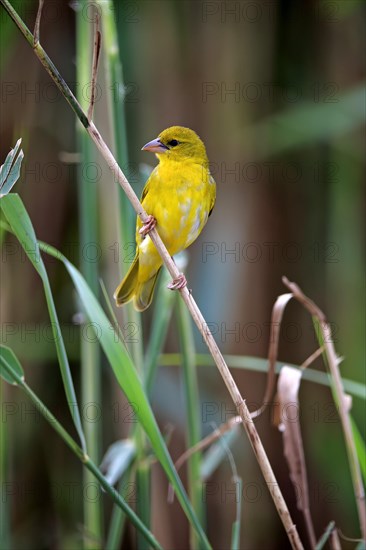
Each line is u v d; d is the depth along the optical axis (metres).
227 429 6.54
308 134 10.28
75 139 10.76
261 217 11.40
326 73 11.53
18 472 10.70
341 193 11.58
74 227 10.84
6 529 8.62
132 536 10.64
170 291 7.39
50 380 10.97
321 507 11.57
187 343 7.45
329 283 11.82
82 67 7.51
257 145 11.09
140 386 5.80
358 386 7.66
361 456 6.45
